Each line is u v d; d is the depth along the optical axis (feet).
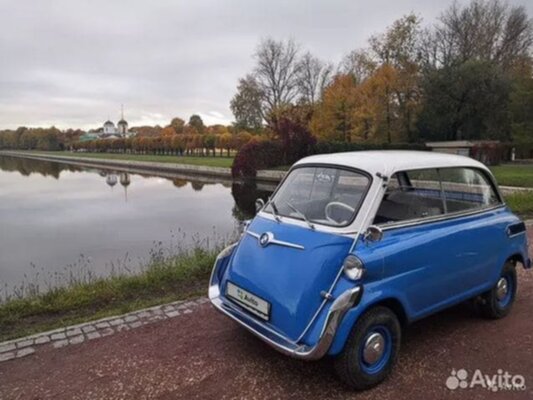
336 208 10.09
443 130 117.91
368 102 104.06
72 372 10.36
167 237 37.58
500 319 13.17
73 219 49.21
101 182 106.11
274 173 93.76
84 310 15.01
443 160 11.62
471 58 123.65
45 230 42.39
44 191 84.64
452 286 11.16
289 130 102.47
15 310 14.79
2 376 10.25
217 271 12.24
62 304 15.12
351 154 11.53
